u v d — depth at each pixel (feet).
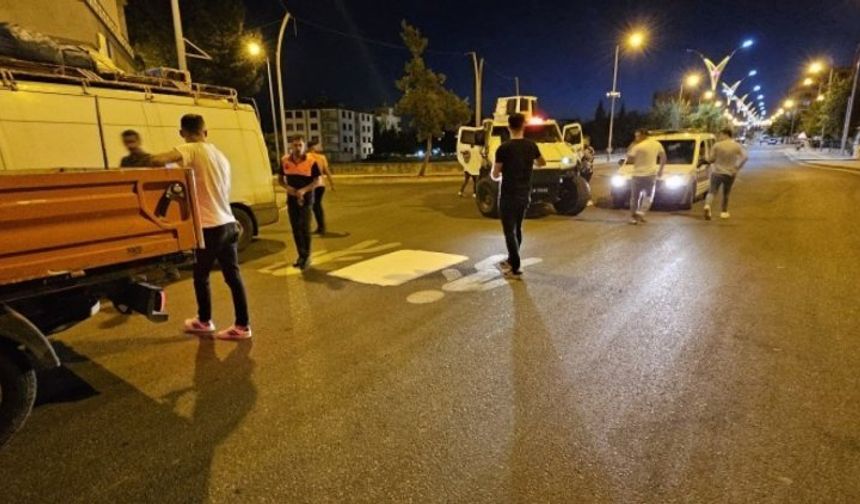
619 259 22.11
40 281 9.24
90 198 9.58
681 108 138.72
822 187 50.60
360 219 37.17
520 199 18.66
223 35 78.89
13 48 18.30
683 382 11.08
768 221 31.12
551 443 9.04
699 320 14.66
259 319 15.81
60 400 11.00
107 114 20.30
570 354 12.65
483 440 9.20
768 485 7.84
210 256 13.62
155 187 10.69
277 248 27.25
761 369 11.59
